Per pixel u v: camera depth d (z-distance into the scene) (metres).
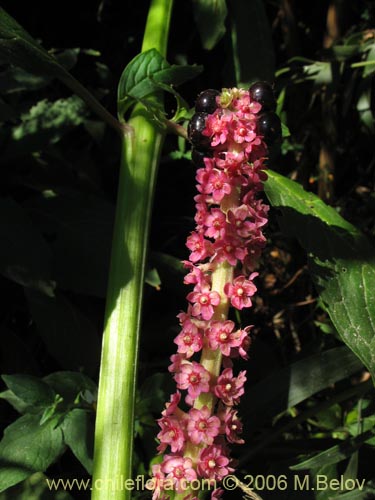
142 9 0.30
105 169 0.30
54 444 0.21
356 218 0.31
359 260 0.22
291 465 0.24
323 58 0.28
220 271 0.18
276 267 0.32
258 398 0.23
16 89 0.25
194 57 0.30
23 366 0.26
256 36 0.27
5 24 0.21
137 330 0.21
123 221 0.22
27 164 0.27
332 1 0.30
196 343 0.18
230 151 0.18
